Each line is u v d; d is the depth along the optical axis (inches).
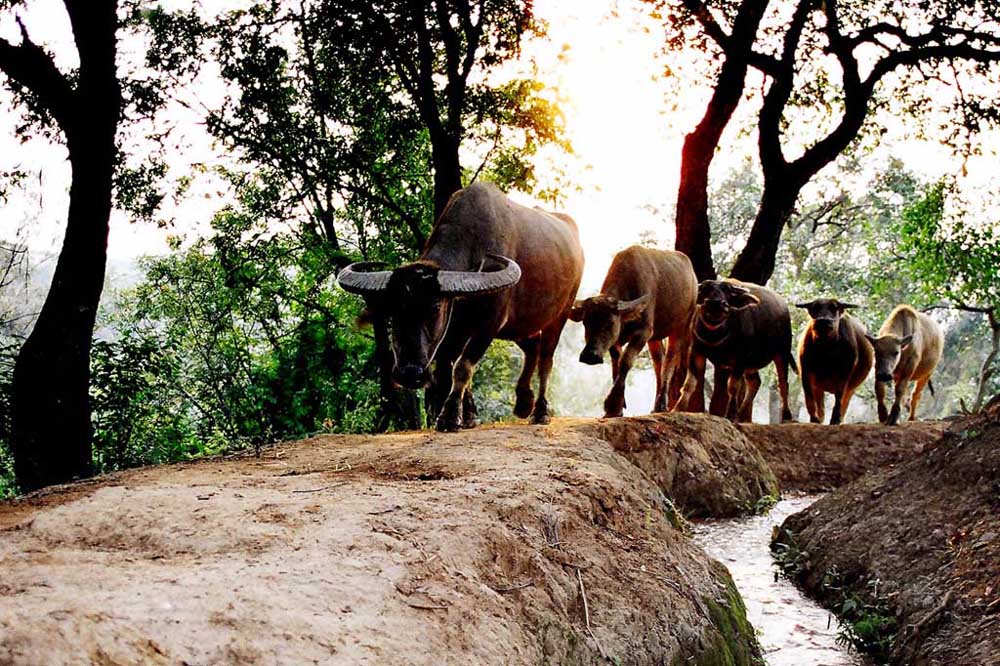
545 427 343.0
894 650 253.1
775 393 1556.3
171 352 649.0
